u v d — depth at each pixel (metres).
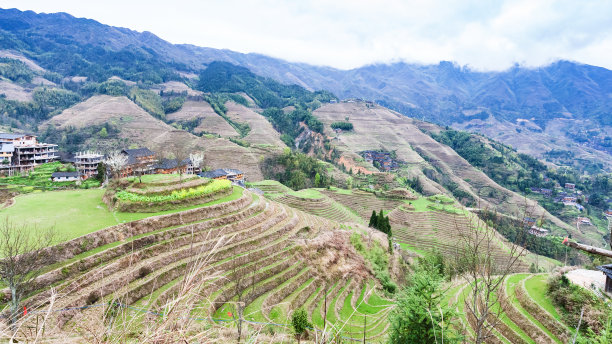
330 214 96.94
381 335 31.08
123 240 34.72
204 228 42.47
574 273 34.34
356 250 57.84
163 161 104.94
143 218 38.81
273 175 153.12
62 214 37.78
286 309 36.34
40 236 28.16
